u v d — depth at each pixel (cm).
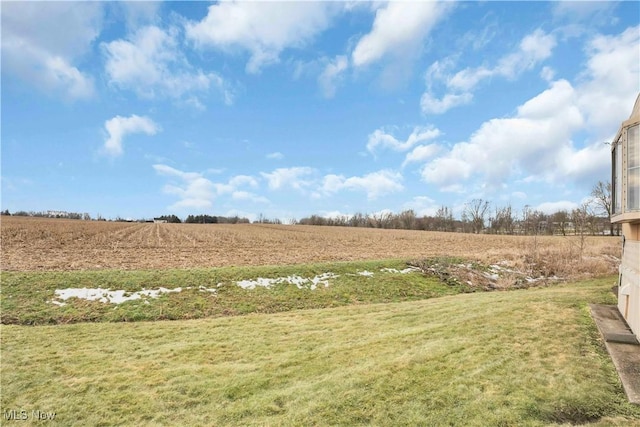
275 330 929
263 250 2852
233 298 1402
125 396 561
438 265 2105
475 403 463
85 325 1023
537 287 1688
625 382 484
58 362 711
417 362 599
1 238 3008
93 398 557
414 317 953
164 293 1377
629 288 695
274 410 495
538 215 6638
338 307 1286
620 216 641
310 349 743
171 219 13100
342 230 6988
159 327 995
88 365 693
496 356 596
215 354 745
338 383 550
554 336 664
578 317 765
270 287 1546
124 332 940
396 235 5453
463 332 736
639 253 616
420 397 489
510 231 7569
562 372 525
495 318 809
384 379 547
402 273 1909
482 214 7994
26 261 1894
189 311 1252
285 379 593
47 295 1269
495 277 1944
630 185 598
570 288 1255
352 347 723
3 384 610
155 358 729
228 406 517
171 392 568
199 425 473
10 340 863
